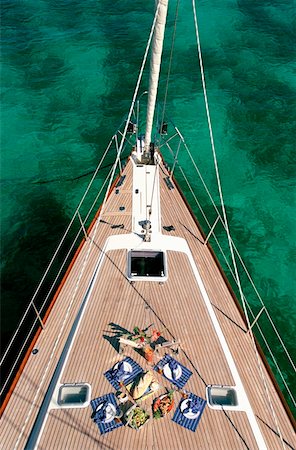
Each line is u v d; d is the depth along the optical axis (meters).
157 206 14.69
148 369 10.52
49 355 10.96
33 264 18.28
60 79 27.83
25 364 10.74
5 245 19.06
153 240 13.67
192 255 13.63
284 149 24.27
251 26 33.31
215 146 24.19
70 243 19.20
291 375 15.35
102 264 13.02
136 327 11.24
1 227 19.84
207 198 21.56
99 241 13.72
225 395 10.37
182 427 9.52
